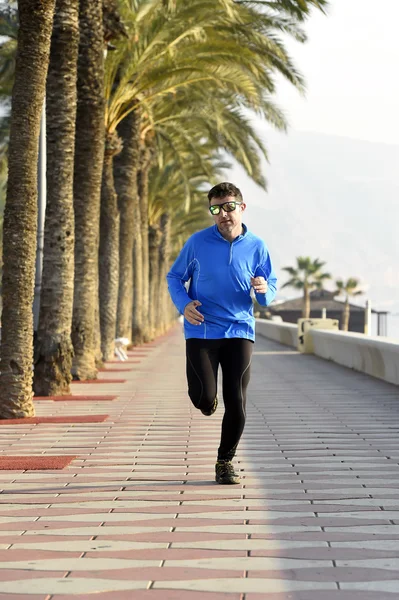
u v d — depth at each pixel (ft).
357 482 24.70
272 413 42.24
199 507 21.59
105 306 84.74
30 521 20.24
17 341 40.16
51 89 50.03
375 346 62.69
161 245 195.62
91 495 23.12
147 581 15.62
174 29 70.95
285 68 73.20
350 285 371.35
